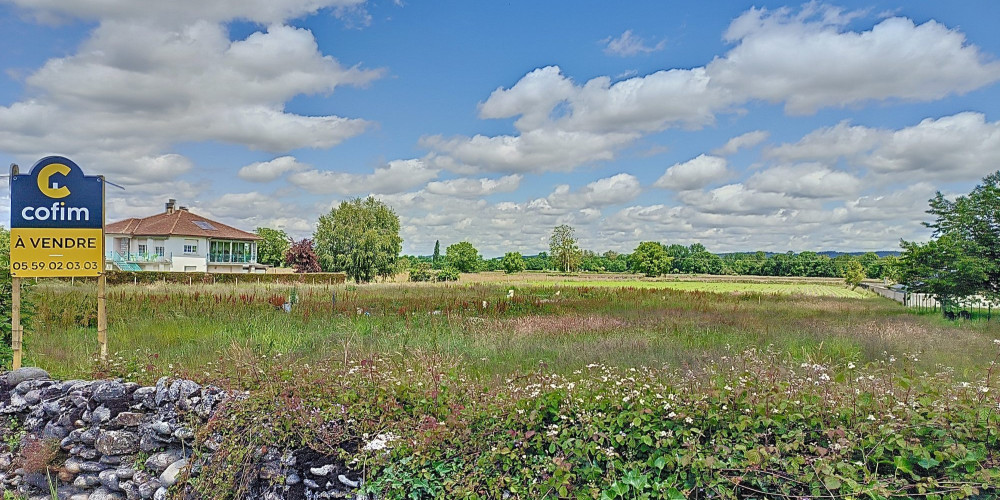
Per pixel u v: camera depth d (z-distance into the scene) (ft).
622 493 11.26
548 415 13.47
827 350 34.45
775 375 14.66
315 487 13.20
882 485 9.99
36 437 16.92
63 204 22.58
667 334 42.42
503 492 11.98
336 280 152.76
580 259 340.39
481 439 13.04
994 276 69.10
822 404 12.24
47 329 40.06
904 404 11.97
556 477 11.51
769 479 10.85
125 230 196.03
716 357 30.81
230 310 52.90
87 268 22.93
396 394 14.97
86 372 21.42
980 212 69.77
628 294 99.45
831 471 10.25
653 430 11.98
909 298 88.79
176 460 15.28
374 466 12.83
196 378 18.62
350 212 197.57
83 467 16.15
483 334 40.88
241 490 13.64
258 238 223.71
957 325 56.75
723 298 99.71
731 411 12.20
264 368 17.29
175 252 194.29
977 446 10.56
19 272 22.04
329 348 34.04
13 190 21.98
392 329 43.80
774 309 74.59
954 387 12.59
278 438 13.94
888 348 35.76
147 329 42.09
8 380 18.37
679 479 11.46
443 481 12.56
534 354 33.04
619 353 32.63
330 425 13.97
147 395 16.21
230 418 14.48
